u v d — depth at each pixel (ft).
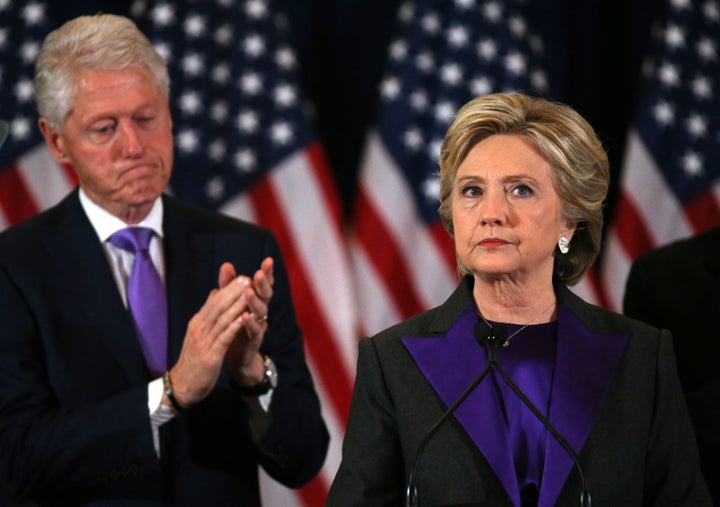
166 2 53.93
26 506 32.76
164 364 33.94
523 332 26.43
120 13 55.42
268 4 54.49
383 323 53.31
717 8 57.26
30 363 33.27
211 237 36.06
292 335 36.37
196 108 52.70
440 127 54.44
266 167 52.49
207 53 53.42
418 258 53.72
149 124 34.42
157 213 35.73
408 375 25.93
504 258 25.23
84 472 32.30
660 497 25.25
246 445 34.53
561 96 57.62
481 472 24.76
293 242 52.01
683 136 55.26
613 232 54.80
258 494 34.76
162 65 35.24
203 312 31.48
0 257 34.04
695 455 25.71
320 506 51.42
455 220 25.75
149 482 33.09
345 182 57.31
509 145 25.38
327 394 50.65
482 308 26.76
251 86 53.26
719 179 55.06
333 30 57.41
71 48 34.22
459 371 25.75
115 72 34.01
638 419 25.29
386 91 54.85
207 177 52.19
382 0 57.47
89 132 33.91
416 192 54.13
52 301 33.65
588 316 26.78
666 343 26.48
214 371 31.35
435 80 54.90
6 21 52.70
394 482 25.61
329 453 50.55
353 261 54.54
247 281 30.89
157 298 34.58
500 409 25.45
